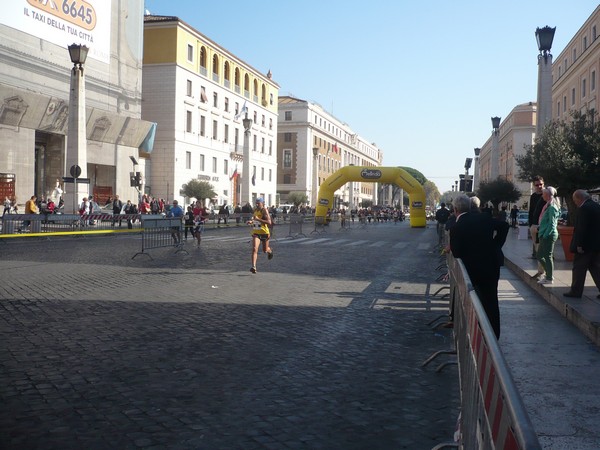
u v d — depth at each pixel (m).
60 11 34.94
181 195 48.88
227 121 59.00
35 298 8.93
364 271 13.76
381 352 6.19
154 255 16.88
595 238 8.00
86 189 30.42
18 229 24.27
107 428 3.91
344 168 46.78
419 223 46.69
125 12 41.19
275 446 3.69
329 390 4.88
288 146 89.12
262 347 6.25
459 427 3.54
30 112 32.69
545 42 21.08
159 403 4.44
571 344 6.35
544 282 9.85
